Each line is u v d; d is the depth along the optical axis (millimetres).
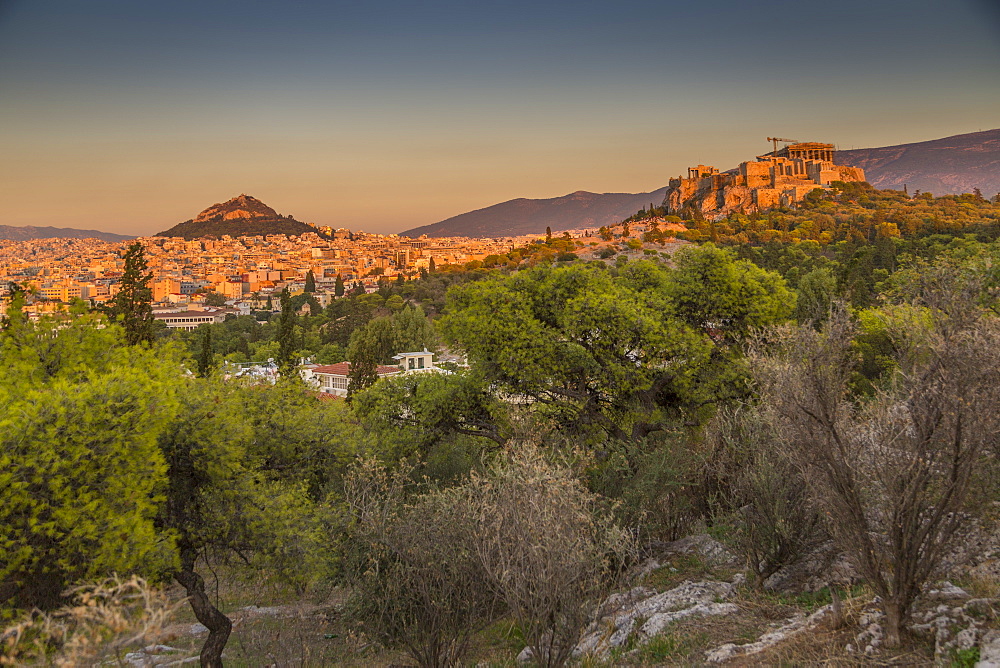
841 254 130500
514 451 9086
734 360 18594
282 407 16047
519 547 7211
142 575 9641
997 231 112500
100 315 14406
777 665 7066
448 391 20297
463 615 8586
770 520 9836
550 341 19188
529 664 9062
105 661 5785
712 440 11859
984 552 7906
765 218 193000
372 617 8969
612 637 9617
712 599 10000
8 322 13148
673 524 13664
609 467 13836
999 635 6113
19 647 6703
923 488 6430
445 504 8383
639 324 18922
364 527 9172
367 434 18000
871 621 7254
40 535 9523
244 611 16375
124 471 10188
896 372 6852
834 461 6844
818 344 6992
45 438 9336
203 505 12586
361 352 50031
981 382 6051
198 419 12539
